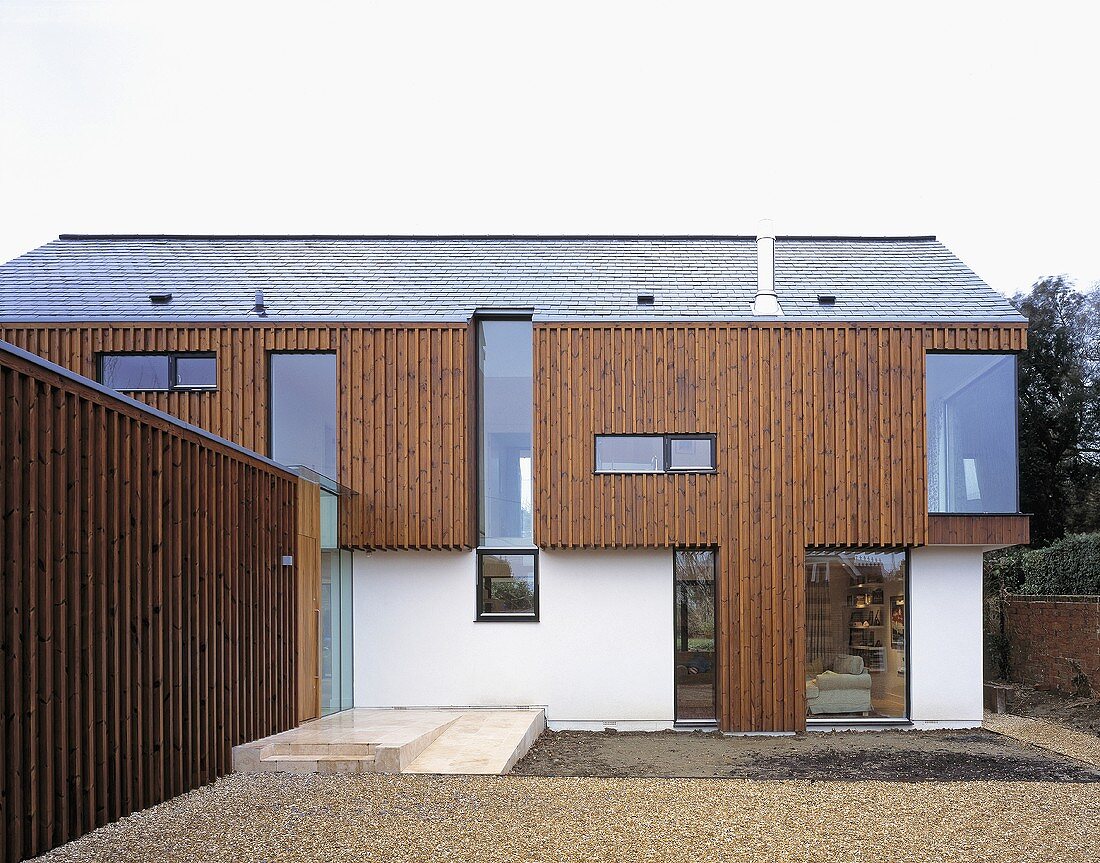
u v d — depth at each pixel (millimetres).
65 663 5969
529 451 13477
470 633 13109
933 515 12789
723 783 8438
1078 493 23453
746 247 16688
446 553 13188
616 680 13047
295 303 13570
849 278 15000
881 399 12922
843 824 7047
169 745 7414
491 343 13672
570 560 13172
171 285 14305
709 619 13117
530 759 10195
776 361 12969
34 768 5566
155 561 7281
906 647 13117
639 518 12812
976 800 7918
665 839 6520
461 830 6605
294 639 10469
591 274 15094
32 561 5617
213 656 8273
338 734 9570
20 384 5570
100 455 6457
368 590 13195
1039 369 24141
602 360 12992
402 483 12703
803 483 12844
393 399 12797
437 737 10258
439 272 15102
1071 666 14898
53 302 13508
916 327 12984
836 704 13016
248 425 12680
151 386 12859
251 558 9281
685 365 12969
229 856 5844
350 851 6035
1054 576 16609
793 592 12781
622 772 9383
